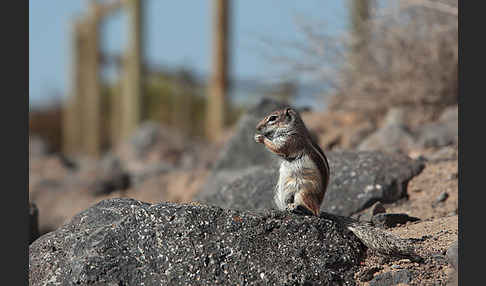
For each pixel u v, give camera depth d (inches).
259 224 304.8
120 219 315.0
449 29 602.2
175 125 1496.1
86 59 1401.3
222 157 625.9
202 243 297.4
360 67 662.5
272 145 334.3
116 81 1419.8
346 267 304.8
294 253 300.2
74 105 1467.8
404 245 309.9
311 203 328.8
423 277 300.8
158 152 895.7
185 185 669.9
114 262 292.5
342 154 484.1
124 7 1137.4
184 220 302.0
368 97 666.2
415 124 630.5
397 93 645.9
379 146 576.1
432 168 472.4
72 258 301.0
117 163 887.7
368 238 313.3
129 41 1132.5
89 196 714.2
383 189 449.7
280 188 337.4
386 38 643.5
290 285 290.7
